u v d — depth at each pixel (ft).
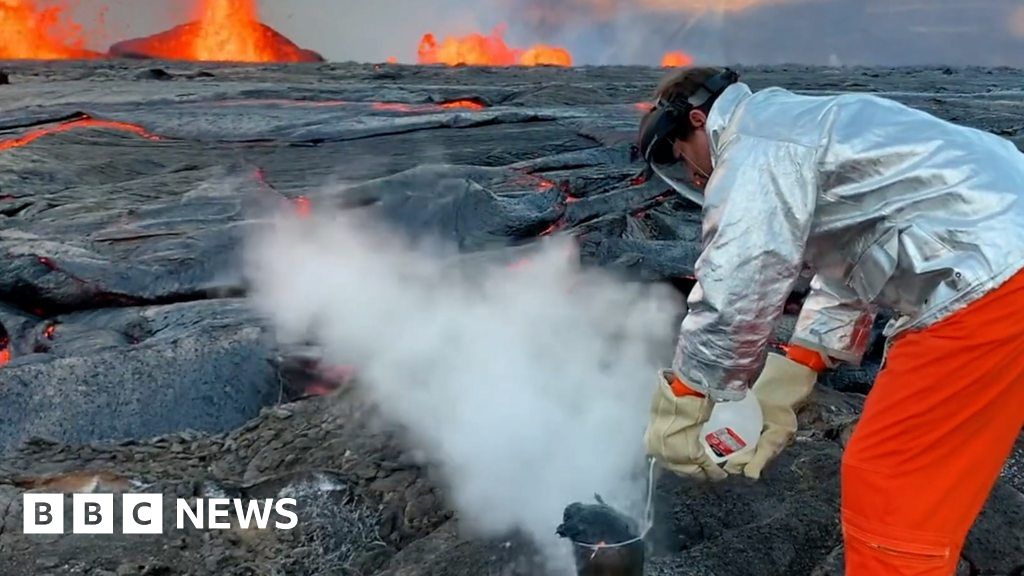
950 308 6.01
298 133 31.17
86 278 16.03
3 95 45.44
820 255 6.81
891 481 6.24
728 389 6.80
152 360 12.80
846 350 8.27
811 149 6.22
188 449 11.27
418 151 29.12
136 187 23.39
